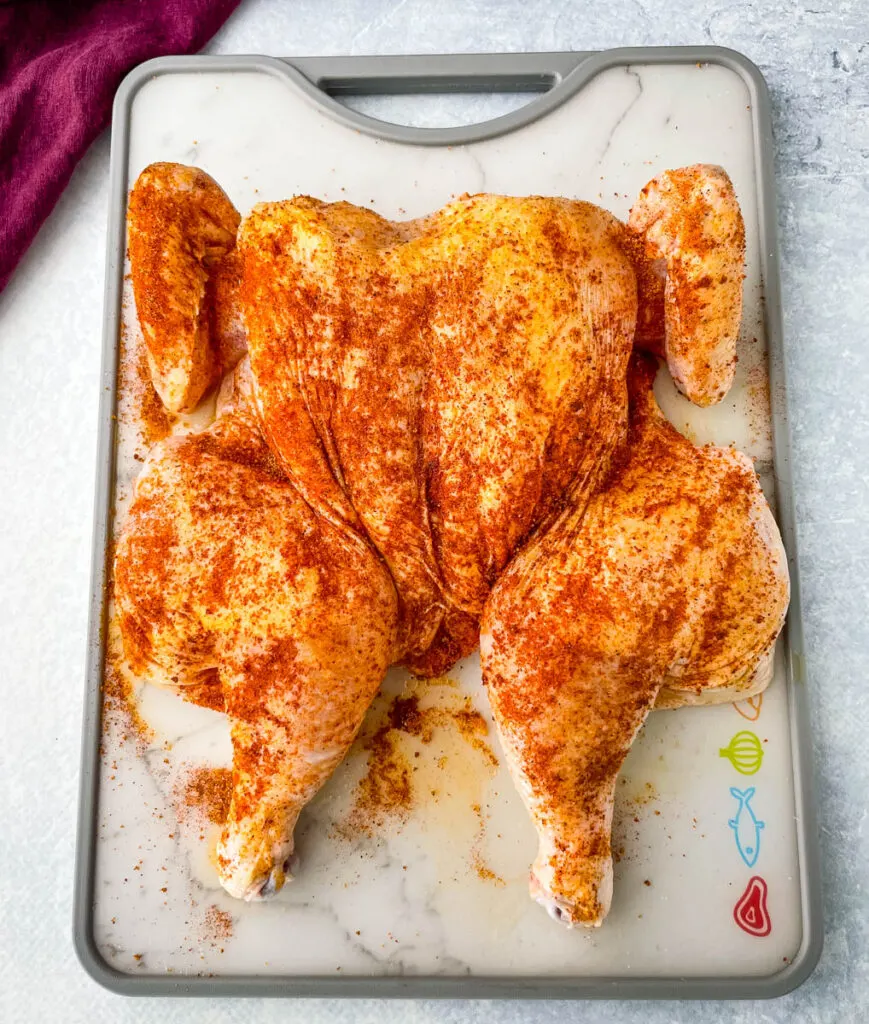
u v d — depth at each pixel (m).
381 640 0.41
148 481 0.43
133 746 0.47
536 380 0.41
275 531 0.41
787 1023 0.46
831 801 0.47
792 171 0.51
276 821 0.42
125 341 0.49
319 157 0.50
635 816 0.46
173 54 0.52
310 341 0.41
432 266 0.41
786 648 0.46
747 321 0.48
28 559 0.50
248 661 0.41
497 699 0.41
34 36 0.53
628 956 0.45
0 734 0.49
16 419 0.51
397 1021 0.46
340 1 0.53
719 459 0.43
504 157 0.50
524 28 0.52
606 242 0.42
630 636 0.40
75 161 0.51
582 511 0.41
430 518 0.42
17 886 0.48
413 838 0.46
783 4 0.52
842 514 0.48
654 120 0.50
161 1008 0.47
